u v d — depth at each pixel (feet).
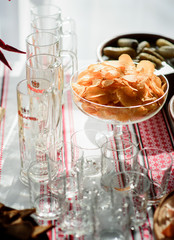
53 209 2.19
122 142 2.77
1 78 3.64
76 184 2.31
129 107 2.39
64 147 2.78
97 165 2.49
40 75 2.61
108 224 2.00
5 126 3.01
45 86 2.46
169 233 1.89
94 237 1.94
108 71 2.57
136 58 3.55
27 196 2.35
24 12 7.16
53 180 2.24
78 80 2.72
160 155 2.47
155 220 2.01
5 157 2.69
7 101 3.31
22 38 6.88
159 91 2.59
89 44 7.61
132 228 2.09
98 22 8.26
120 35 3.82
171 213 1.96
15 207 2.26
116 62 2.74
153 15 8.61
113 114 2.45
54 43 3.05
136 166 2.33
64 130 3.01
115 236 1.97
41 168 2.39
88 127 3.06
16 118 3.11
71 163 2.57
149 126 3.05
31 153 2.44
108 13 8.64
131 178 2.12
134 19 8.44
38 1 6.93
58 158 2.44
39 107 2.29
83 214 2.06
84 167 2.48
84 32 7.96
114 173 2.22
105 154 2.33
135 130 3.00
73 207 2.15
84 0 9.01
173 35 7.88
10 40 6.79
